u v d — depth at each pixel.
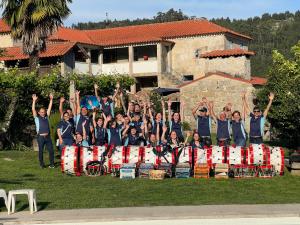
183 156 16.50
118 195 13.41
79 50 50.81
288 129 22.55
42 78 25.66
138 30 60.72
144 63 56.06
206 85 44.06
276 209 11.37
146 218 10.77
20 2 33.31
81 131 17.91
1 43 53.94
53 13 32.53
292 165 16.55
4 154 21.17
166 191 13.87
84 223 10.63
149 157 16.61
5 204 12.13
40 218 10.88
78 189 14.27
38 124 18.19
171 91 46.34
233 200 12.62
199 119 17.53
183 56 57.81
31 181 15.55
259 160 16.20
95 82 28.98
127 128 17.83
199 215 10.88
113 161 16.66
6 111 23.56
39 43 33.47
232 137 19.39
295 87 21.84
